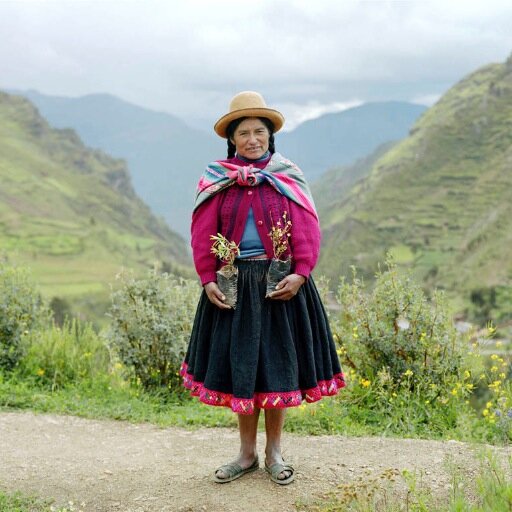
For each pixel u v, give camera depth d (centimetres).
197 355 411
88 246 18975
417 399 607
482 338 631
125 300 734
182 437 567
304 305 407
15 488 433
